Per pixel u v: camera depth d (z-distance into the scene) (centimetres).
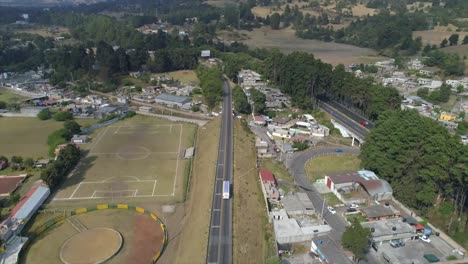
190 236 8806
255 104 17775
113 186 11250
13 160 12694
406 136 10631
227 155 12838
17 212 9406
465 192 9812
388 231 8675
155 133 15975
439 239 8850
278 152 13738
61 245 8550
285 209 9694
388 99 15612
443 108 18838
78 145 14475
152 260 8031
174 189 11150
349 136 15188
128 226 9350
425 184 10012
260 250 8331
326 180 11325
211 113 18312
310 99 18462
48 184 10819
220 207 9694
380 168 11144
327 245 8238
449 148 9512
